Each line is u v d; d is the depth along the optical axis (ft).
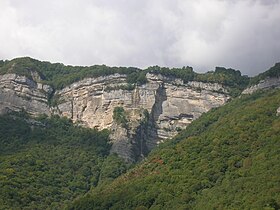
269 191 378.73
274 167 419.74
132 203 453.58
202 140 536.42
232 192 403.75
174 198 435.94
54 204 564.71
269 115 549.95
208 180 450.71
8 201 529.86
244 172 436.35
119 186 514.68
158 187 465.88
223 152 492.95
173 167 505.25
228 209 374.63
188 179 460.55
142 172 529.04
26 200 549.54
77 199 545.44
